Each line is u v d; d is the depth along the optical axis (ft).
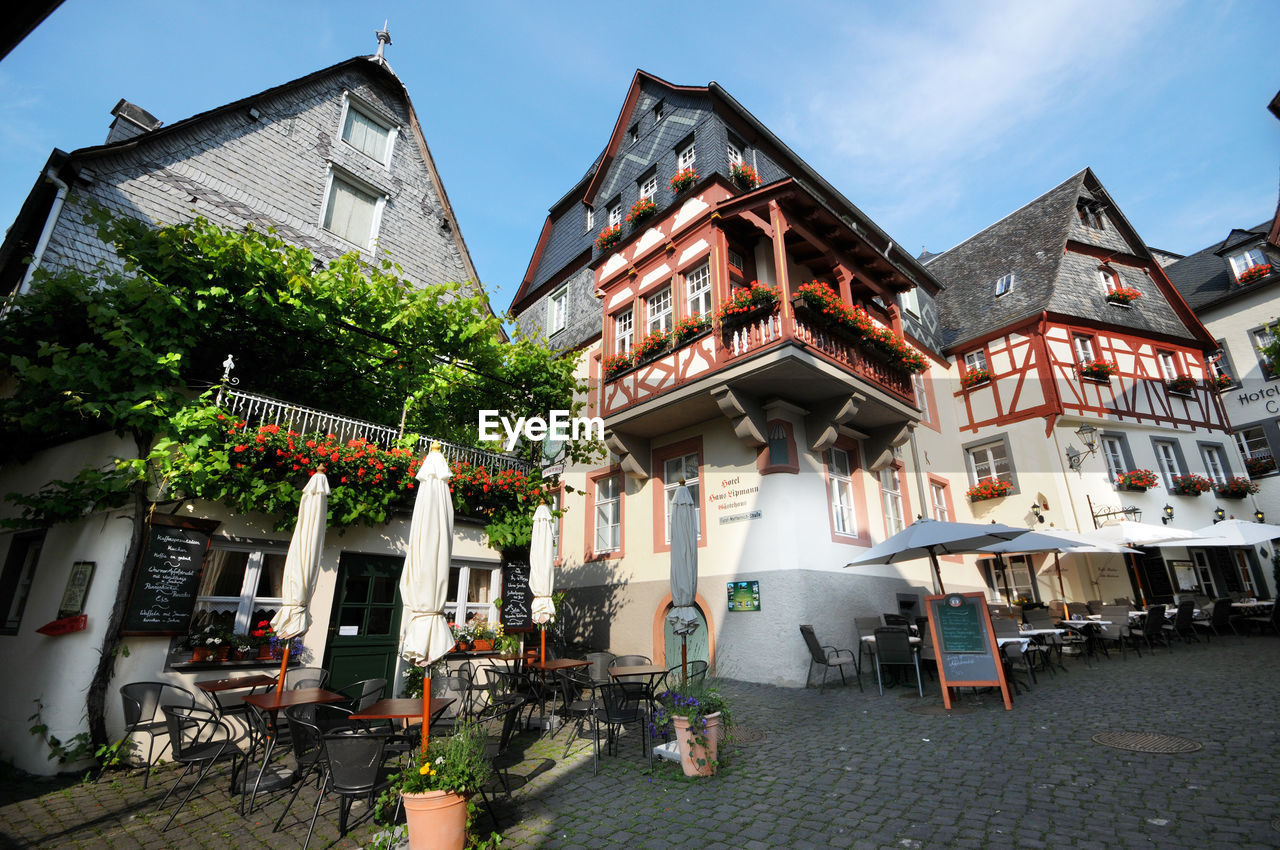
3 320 23.15
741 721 24.26
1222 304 63.72
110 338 20.42
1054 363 51.03
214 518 23.02
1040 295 54.70
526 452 34.65
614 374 41.68
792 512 34.35
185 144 35.53
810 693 29.35
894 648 27.04
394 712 15.93
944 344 58.49
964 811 14.02
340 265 28.71
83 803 16.55
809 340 32.73
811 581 33.71
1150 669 29.78
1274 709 20.42
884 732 21.17
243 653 22.85
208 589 22.79
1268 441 58.90
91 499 20.85
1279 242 48.52
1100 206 62.49
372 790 13.78
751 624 34.22
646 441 43.01
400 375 31.35
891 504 43.09
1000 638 26.09
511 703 19.77
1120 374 53.93
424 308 29.40
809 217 36.73
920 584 42.42
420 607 15.33
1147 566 49.01
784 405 35.63
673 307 38.88
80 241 30.19
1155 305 61.36
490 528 30.40
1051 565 47.80
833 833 13.43
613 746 21.47
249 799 16.79
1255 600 50.14
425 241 48.01
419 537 15.98
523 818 15.25
